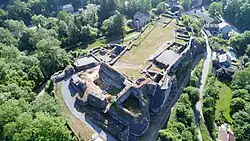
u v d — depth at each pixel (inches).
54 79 4197.8
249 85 4877.0
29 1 7500.0
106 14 6550.2
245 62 5757.9
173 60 4370.1
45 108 3348.9
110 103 3681.1
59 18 6323.8
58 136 2938.0
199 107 4520.2
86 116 3654.0
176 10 6717.5
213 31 7057.1
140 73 4050.2
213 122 4298.7
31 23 6963.6
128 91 3668.8
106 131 3479.3
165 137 3513.8
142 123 3572.8
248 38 6161.4
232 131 4215.1
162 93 3868.1
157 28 5472.4
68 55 4808.1
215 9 7824.8
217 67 5600.4
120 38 5866.1
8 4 7805.1
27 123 2940.5
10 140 2940.5
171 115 4035.4
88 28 5718.5
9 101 3184.1
